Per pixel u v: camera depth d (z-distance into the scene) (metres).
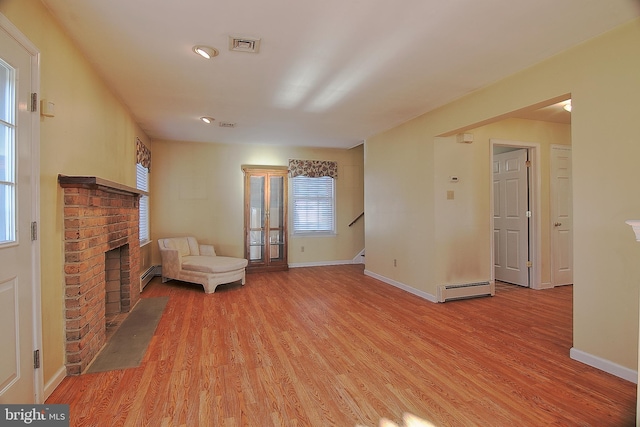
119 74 3.04
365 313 3.71
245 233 6.14
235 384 2.19
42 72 1.97
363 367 2.43
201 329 3.19
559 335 3.04
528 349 2.74
